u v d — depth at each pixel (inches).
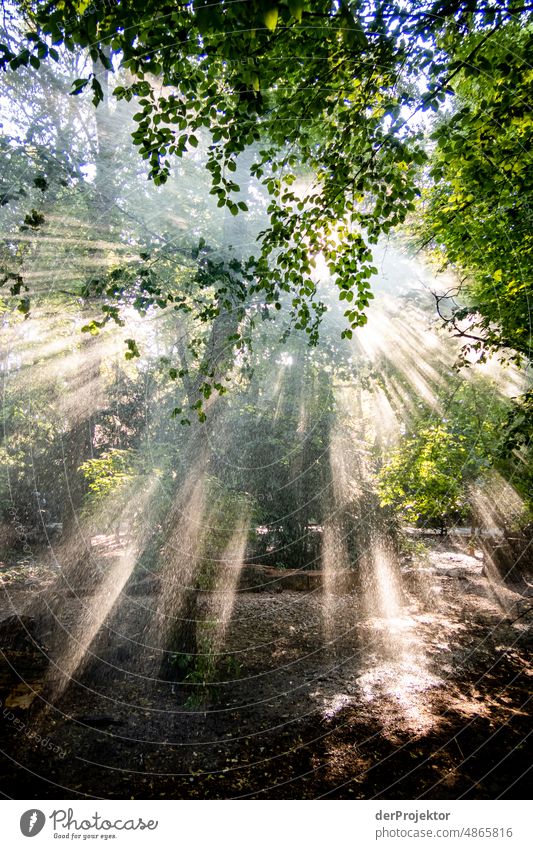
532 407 217.5
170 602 232.5
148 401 333.4
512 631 299.4
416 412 362.9
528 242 219.6
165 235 263.9
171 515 245.8
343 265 187.0
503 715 195.6
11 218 248.5
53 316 312.2
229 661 236.8
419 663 251.3
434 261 323.6
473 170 187.9
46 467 388.5
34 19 119.8
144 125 136.0
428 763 164.4
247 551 402.3
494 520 406.0
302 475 400.8
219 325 255.3
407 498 315.0
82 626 228.8
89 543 276.1
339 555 396.2
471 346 250.8
